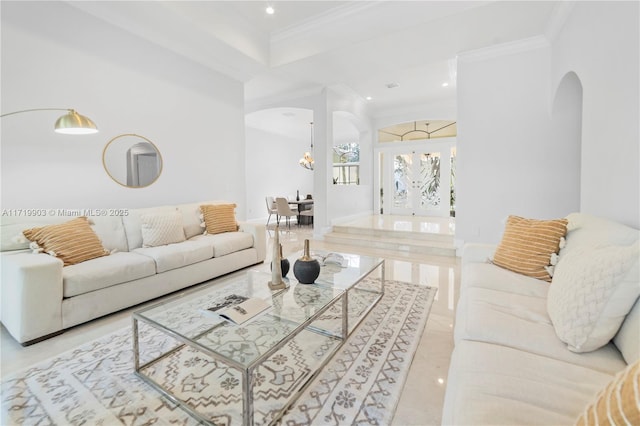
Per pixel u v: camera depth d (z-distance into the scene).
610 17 2.02
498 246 2.36
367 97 6.51
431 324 2.34
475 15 3.12
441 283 3.31
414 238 5.35
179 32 3.44
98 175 3.13
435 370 1.75
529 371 1.06
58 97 2.83
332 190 6.12
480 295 1.73
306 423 1.38
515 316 1.48
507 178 3.95
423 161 7.70
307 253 2.25
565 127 3.62
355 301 2.77
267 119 8.10
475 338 1.33
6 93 2.54
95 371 1.77
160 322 1.69
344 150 10.45
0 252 2.31
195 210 3.83
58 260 2.17
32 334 2.03
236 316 1.70
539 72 3.69
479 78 4.02
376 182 8.17
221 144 4.53
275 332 1.59
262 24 4.03
